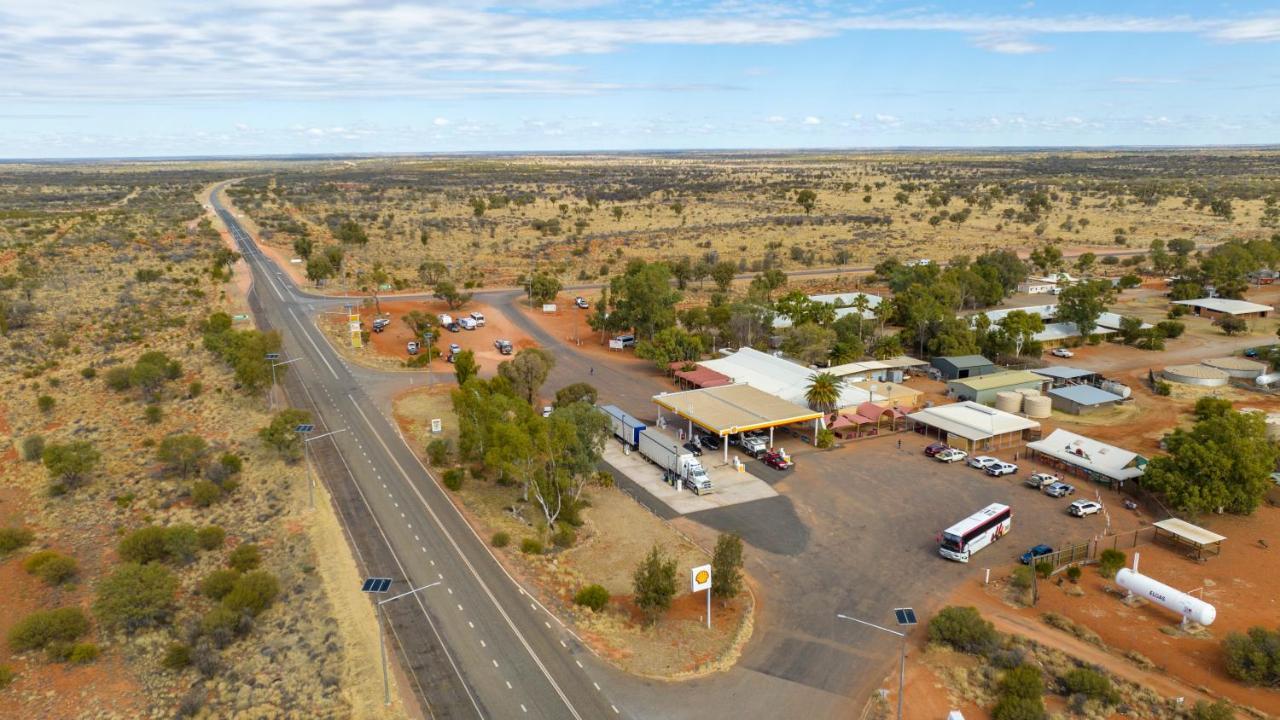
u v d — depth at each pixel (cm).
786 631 5544
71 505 7600
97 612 5500
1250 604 5803
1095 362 12675
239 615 5450
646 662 5156
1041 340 13412
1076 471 8338
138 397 10506
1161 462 7319
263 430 8712
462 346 13675
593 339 14488
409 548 6681
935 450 8825
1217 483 6888
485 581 6153
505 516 7338
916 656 5241
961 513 7412
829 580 6234
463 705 4709
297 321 15012
